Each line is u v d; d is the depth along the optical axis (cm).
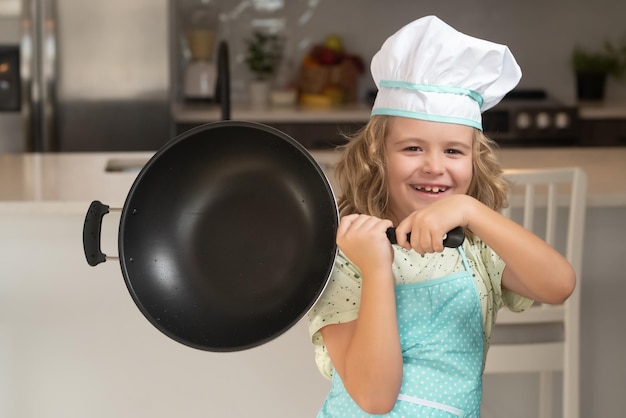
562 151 321
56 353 238
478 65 123
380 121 128
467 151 126
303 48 501
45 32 421
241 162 118
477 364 130
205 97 471
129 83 430
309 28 500
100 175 269
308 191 116
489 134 457
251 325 114
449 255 133
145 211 117
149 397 239
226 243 117
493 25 502
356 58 489
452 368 127
